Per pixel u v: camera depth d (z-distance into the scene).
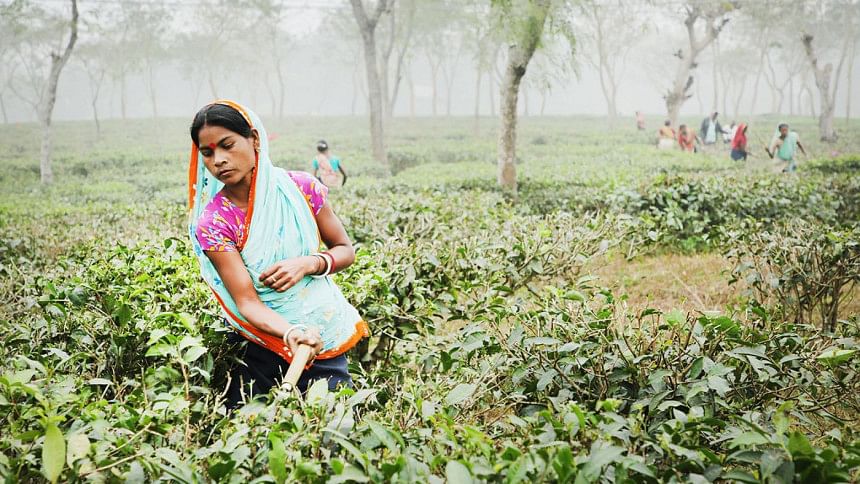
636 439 2.14
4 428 2.12
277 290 2.55
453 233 5.86
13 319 3.85
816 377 2.85
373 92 24.61
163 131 40.00
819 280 4.59
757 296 5.20
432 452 2.04
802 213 8.62
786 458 1.85
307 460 1.87
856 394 2.89
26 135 38.28
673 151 24.06
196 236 2.54
